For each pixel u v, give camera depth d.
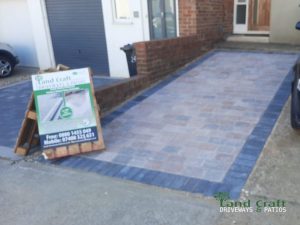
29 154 5.17
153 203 3.73
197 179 4.05
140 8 9.23
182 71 7.97
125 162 4.60
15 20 12.56
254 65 7.68
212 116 5.63
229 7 9.61
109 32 9.92
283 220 3.31
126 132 5.43
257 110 5.65
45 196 4.03
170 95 6.71
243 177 4.00
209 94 6.51
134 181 4.17
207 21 8.89
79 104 4.93
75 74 4.92
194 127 5.33
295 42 8.83
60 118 4.88
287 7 8.69
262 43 9.16
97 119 4.98
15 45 12.94
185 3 8.48
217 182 3.96
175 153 4.66
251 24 9.53
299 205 3.49
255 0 9.31
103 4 9.73
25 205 3.88
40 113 4.85
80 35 10.58
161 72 7.61
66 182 4.30
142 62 7.18
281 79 6.75
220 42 9.58
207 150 4.65
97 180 4.28
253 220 3.34
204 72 7.69
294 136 4.79
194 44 8.52
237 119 5.43
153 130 5.39
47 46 11.28
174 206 3.64
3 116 7.07
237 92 6.43
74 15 10.45
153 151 4.78
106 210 3.68
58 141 4.89
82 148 4.93
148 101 6.55
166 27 9.12
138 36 9.52
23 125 5.02
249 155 4.43
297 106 4.59
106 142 5.17
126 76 10.05
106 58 10.32
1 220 3.65
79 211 3.70
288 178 3.92
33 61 12.74
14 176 4.56
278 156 4.36
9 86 9.80
